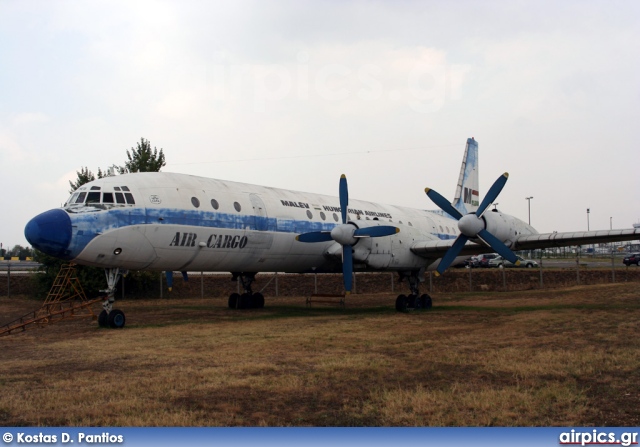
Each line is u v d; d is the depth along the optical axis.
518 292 32.88
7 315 21.83
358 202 24.86
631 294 25.28
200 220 17.66
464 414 6.85
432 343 12.15
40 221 14.77
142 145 33.16
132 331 15.11
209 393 7.88
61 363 10.28
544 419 6.64
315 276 37.41
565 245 20.22
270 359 10.43
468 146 30.23
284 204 20.98
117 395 7.78
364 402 7.41
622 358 9.87
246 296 23.36
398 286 37.94
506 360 9.94
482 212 19.06
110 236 15.62
